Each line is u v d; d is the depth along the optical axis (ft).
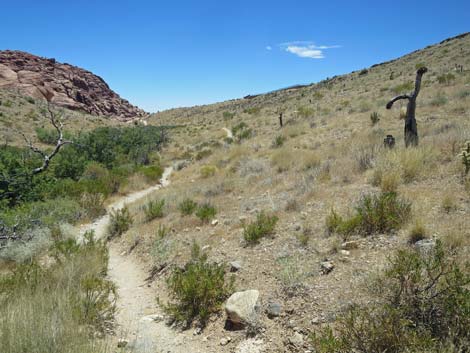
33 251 28.76
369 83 128.77
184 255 23.62
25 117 156.66
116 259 28.09
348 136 49.03
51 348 11.99
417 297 11.60
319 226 21.02
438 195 20.42
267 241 21.44
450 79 75.61
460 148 25.81
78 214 42.91
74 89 341.82
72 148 91.40
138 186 64.03
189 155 101.35
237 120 161.79
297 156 42.04
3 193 42.32
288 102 164.25
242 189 37.29
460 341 9.77
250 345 13.57
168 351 14.42
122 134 139.33
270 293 16.05
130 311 18.34
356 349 10.84
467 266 12.02
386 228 18.13
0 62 331.16
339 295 14.03
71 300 16.19
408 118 31.17
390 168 25.38
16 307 14.55
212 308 16.52
